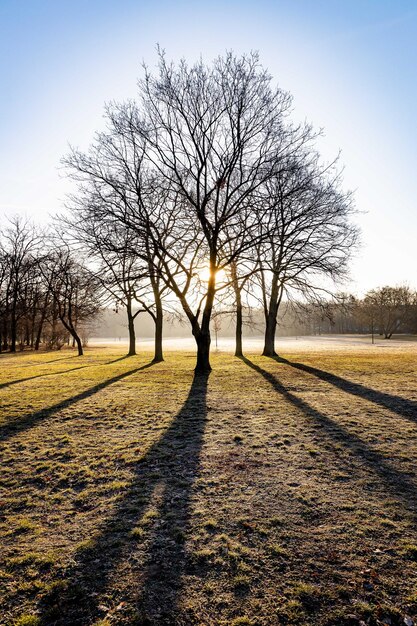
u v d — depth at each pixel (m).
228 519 4.32
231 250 18.75
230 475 5.61
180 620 2.84
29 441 7.39
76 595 3.13
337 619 2.82
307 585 3.19
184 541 3.89
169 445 7.02
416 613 2.86
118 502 4.82
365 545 3.76
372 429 7.82
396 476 5.48
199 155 16.06
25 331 53.50
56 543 3.89
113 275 16.17
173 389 13.12
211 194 17.44
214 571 3.40
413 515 4.35
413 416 8.84
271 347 27.77
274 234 16.70
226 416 9.12
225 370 18.19
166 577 3.33
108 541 3.92
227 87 15.89
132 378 16.11
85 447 7.01
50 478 5.63
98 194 15.70
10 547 3.83
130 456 6.49
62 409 10.03
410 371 16.97
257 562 3.52
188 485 5.29
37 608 3.00
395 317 77.94
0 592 3.18
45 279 39.44
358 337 80.12
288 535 3.96
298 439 7.23
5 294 44.59
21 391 12.88
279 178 16.44
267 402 10.65
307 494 4.94
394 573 3.33
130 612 2.93
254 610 2.93
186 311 17.33
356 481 5.32
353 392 11.99
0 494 5.14
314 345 47.56
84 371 19.30
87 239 15.52
